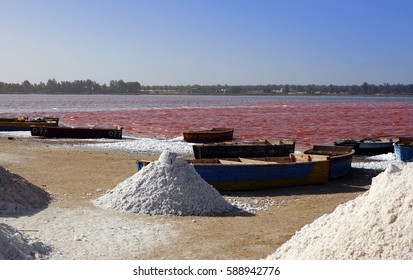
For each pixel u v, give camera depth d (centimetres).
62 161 2566
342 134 4928
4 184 1467
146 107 11275
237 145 2588
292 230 1288
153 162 1567
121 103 14700
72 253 1055
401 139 3275
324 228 888
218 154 2556
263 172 1862
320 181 2008
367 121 6894
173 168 1516
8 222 1277
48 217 1353
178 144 3491
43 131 3850
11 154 2769
